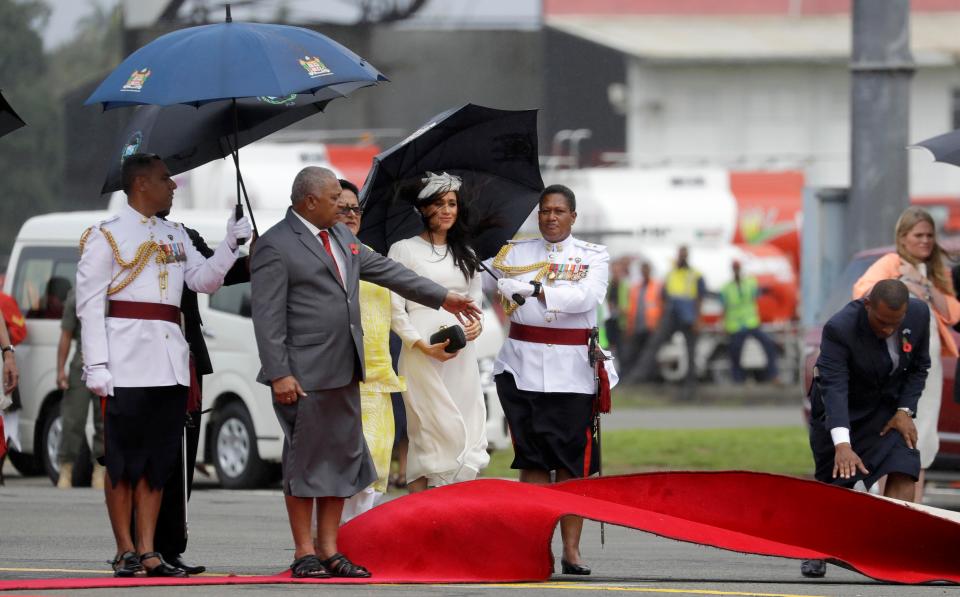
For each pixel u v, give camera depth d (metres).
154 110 26.56
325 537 25.61
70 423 45.75
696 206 91.50
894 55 47.88
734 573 28.22
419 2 122.75
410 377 29.44
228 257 25.25
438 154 29.72
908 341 28.08
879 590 25.03
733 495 26.73
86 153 105.88
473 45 127.50
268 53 24.28
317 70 24.41
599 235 90.81
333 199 25.25
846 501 26.33
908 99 48.19
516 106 129.62
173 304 25.52
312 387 25.02
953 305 31.38
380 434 28.77
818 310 49.03
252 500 41.66
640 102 128.62
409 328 29.05
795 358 89.62
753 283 88.56
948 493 44.84
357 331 25.39
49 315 47.81
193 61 24.19
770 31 132.12
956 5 137.00
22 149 148.38
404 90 124.25
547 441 28.39
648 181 91.81
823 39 129.62
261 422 43.50
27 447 48.38
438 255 29.17
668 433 59.66
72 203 105.50
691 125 128.62
